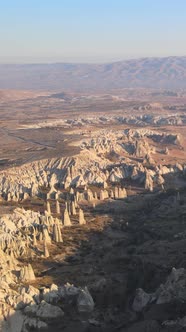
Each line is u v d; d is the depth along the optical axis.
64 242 114.38
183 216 126.62
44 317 76.06
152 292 80.12
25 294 78.38
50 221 121.31
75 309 78.38
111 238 118.44
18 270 94.62
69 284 84.50
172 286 75.56
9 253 101.88
